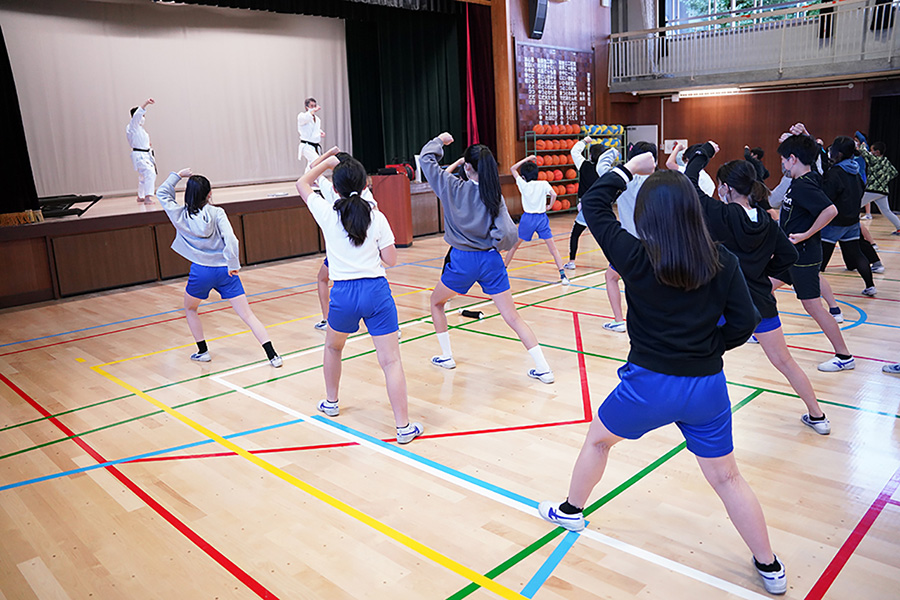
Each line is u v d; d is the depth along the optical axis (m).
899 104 12.45
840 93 13.11
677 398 2.04
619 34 14.52
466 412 3.86
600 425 2.33
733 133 14.52
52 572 2.51
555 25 13.63
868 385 3.98
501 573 2.38
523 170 7.27
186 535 2.72
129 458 3.46
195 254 4.64
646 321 2.06
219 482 3.16
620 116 15.44
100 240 7.83
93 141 10.67
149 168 10.00
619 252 2.03
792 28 13.31
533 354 4.27
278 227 9.41
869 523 2.60
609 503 2.82
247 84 12.34
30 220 7.53
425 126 14.04
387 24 13.17
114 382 4.67
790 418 3.57
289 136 13.00
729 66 14.15
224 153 12.19
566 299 6.54
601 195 2.15
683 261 1.88
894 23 11.75
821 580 2.27
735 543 2.51
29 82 9.97
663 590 2.25
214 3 10.43
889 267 7.30
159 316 6.59
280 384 4.47
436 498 2.93
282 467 3.28
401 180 10.06
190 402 4.21
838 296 6.13
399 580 2.37
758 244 2.95
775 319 3.21
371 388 4.32
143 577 2.46
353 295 3.35
